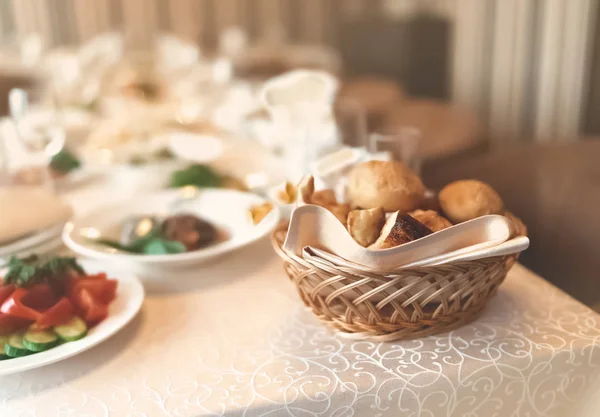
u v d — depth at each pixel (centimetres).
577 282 100
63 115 157
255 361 63
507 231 61
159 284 78
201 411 57
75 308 67
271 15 368
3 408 58
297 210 62
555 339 65
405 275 60
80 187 114
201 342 66
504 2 280
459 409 63
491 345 64
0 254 80
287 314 71
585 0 232
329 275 62
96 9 326
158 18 342
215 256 79
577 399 66
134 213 91
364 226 62
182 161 111
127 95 178
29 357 61
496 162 131
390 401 60
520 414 64
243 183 108
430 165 152
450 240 61
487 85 301
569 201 111
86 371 62
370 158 81
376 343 65
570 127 249
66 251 87
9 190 88
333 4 381
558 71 251
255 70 235
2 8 308
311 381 60
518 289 74
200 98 180
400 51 313
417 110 223
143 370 62
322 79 108
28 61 220
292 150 105
